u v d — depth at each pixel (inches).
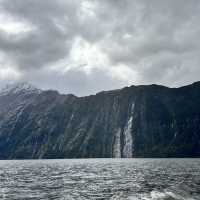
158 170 5743.1
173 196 2258.9
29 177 4603.8
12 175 5039.4
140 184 3378.4
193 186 3004.4
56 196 2662.4
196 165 7760.8
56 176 4739.2
